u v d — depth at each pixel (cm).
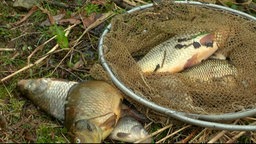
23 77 171
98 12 194
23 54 178
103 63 161
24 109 162
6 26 186
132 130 153
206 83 159
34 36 184
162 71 162
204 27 166
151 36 172
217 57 169
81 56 178
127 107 161
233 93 159
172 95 157
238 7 198
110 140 155
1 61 175
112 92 154
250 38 167
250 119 162
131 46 171
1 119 158
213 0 194
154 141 157
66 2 198
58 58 178
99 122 148
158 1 192
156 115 159
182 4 177
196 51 164
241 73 163
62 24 189
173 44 165
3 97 165
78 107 150
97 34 185
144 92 158
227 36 166
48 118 160
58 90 156
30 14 191
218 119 153
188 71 165
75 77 172
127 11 182
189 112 154
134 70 160
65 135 155
